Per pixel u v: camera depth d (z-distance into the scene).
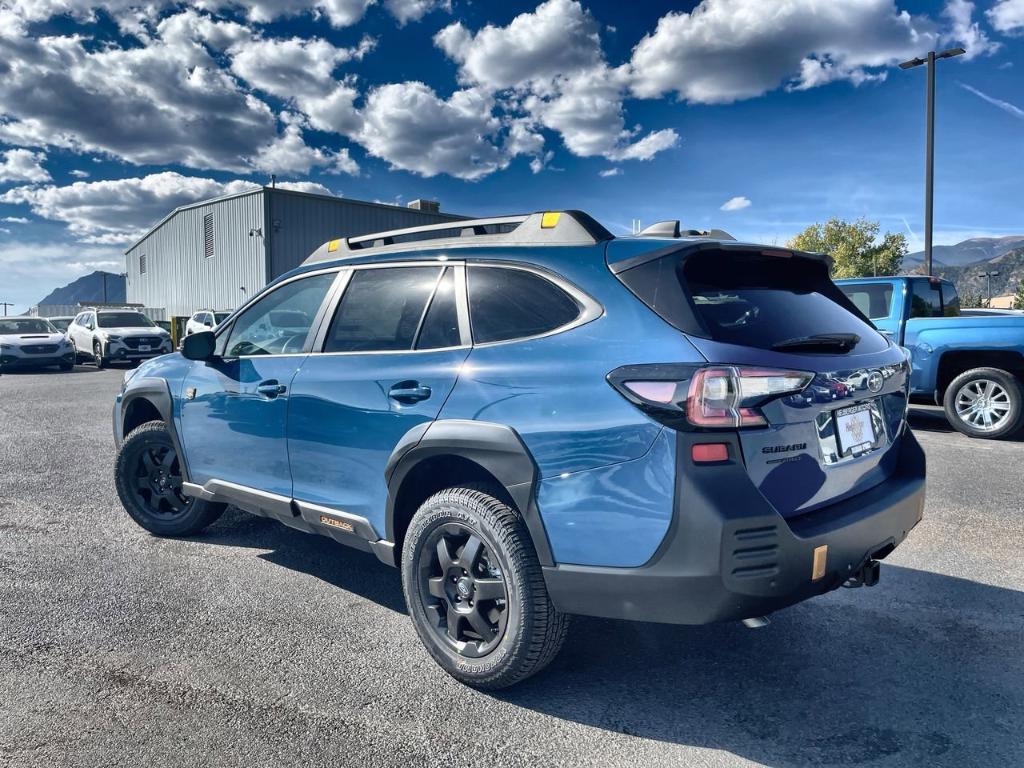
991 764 2.15
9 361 16.95
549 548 2.32
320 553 4.10
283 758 2.18
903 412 2.92
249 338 3.76
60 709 2.45
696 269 2.42
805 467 2.27
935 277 8.38
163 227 34.06
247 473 3.59
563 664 2.80
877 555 2.63
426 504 2.68
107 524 4.64
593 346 2.32
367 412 2.91
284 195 25.47
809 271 2.94
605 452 2.21
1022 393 7.04
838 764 2.15
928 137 18.98
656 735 2.31
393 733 2.32
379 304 3.11
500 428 2.43
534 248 2.67
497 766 2.15
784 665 2.78
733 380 2.07
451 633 2.66
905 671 2.73
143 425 4.30
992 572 3.72
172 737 2.29
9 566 3.86
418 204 29.67
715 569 2.04
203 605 3.35
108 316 19.64
